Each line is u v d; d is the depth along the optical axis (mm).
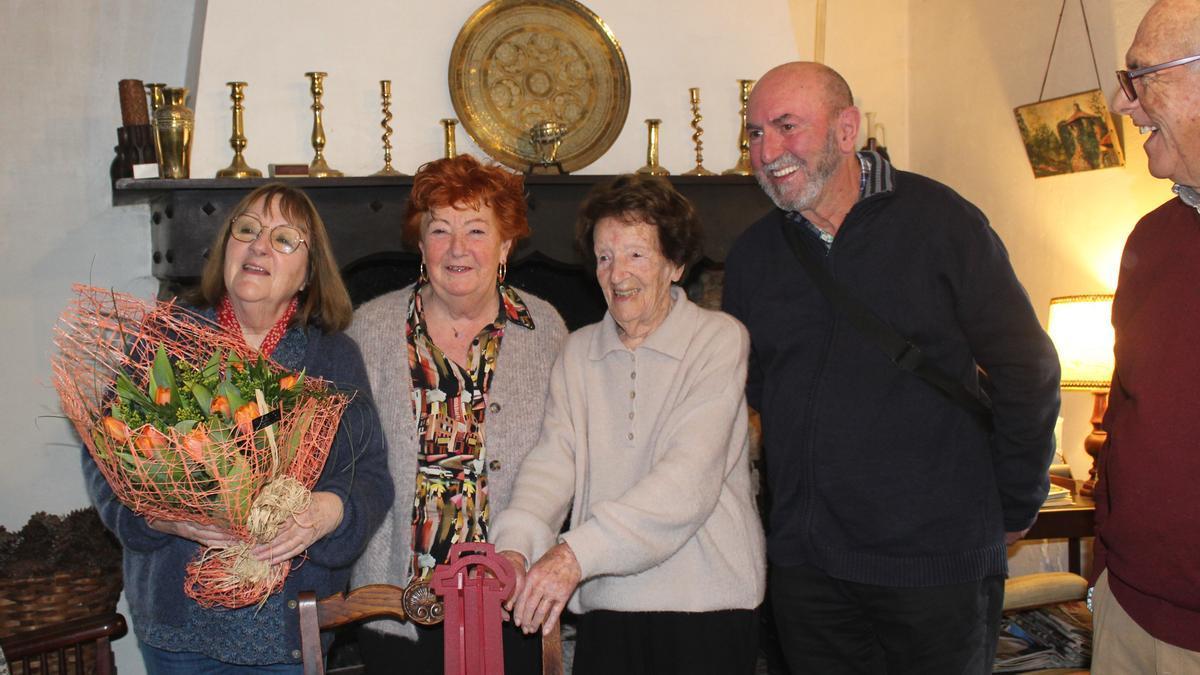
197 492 1470
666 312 1825
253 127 2980
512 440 1915
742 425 1832
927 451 1831
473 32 3148
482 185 1889
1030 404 1815
